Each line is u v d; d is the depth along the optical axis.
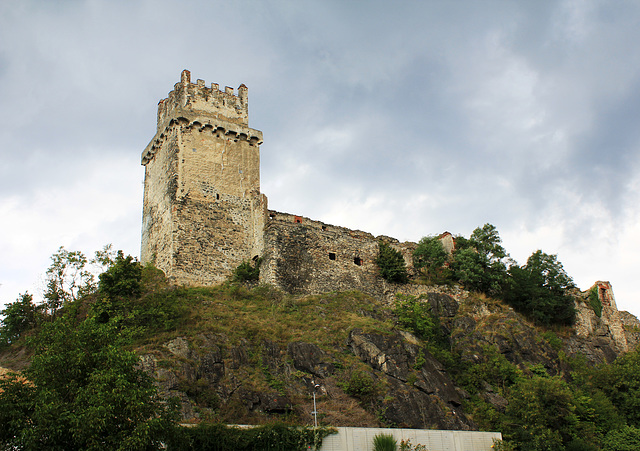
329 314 53.31
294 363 45.16
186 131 61.88
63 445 25.28
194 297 52.69
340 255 63.34
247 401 39.94
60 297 50.56
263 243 59.56
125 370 28.11
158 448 27.42
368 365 45.53
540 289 68.19
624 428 47.06
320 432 35.31
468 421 44.34
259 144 66.00
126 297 48.69
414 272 68.56
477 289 67.31
